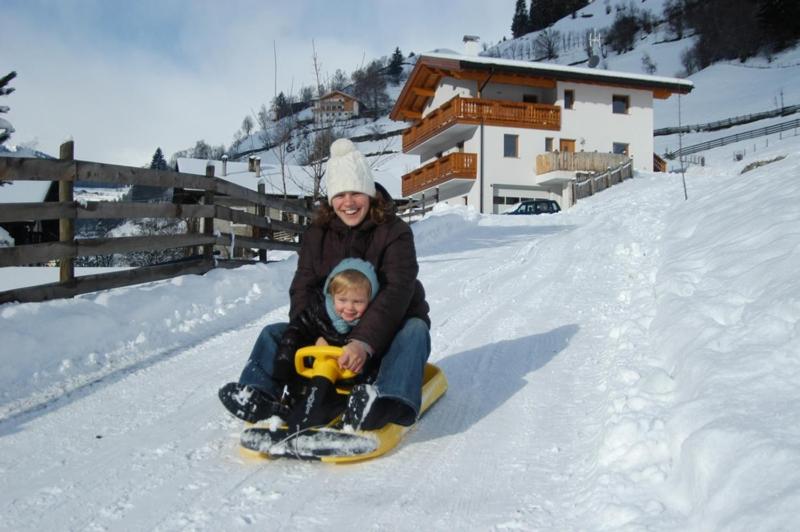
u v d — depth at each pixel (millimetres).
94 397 4012
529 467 2891
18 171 5164
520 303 6680
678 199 14180
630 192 26344
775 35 82625
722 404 2533
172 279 6812
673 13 110500
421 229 15062
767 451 2016
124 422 3586
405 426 3168
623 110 34062
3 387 4035
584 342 4992
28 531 2377
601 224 12219
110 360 4781
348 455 2916
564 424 3398
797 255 4188
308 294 3393
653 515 2166
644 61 98188
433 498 2617
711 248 5902
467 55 33625
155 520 2459
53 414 3701
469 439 3273
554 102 32844
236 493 2686
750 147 49062
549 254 9844
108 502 2613
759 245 5168
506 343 5164
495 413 3650
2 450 3172
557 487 2662
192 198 10641
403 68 120250
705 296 4355
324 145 15211
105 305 5453
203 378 4449
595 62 38656
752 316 3508
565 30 134625
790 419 2270
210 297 6645
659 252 7695
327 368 3014
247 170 37219
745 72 79688
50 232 20953
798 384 2602
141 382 4332
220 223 26984
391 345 3180
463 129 31828
